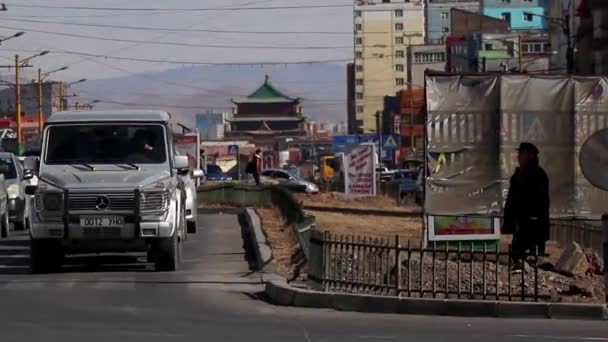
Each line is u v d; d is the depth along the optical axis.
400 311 17.52
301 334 15.05
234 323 16.16
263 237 29.91
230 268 24.55
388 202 54.78
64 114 24.66
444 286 18.42
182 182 26.70
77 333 14.97
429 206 24.08
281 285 19.38
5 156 38.00
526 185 21.53
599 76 24.17
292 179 83.88
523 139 24.09
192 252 28.56
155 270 24.03
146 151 24.09
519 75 24.09
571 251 21.83
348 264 19.20
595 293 19.03
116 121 24.34
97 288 20.80
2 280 22.23
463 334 15.23
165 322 16.20
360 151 55.41
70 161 23.84
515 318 17.09
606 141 18.12
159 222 23.03
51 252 23.53
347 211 45.38
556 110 24.11
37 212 22.98
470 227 24.09
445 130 24.11
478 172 24.09
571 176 24.11
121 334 14.88
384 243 20.73
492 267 21.12
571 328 15.98
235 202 52.41
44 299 19.02
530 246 21.45
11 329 15.35
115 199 22.84
